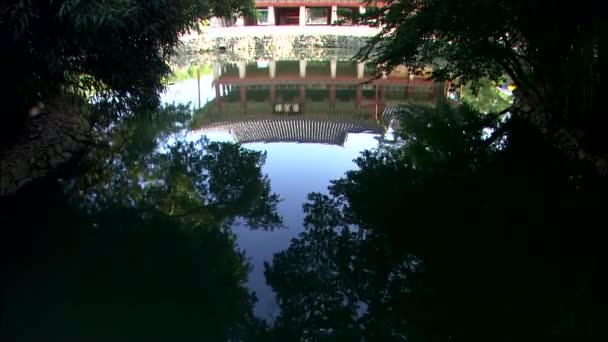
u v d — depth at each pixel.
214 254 6.31
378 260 6.23
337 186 8.91
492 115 14.23
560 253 6.34
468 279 5.78
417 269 6.02
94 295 5.35
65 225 7.15
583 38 7.77
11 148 8.10
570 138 9.42
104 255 6.31
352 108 18.84
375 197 8.36
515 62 10.77
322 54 33.09
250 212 7.69
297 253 6.34
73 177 8.90
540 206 7.78
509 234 6.89
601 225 6.92
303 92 22.23
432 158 10.67
